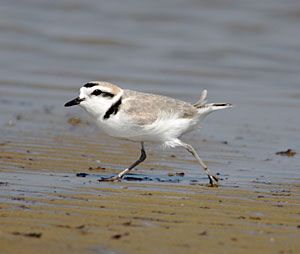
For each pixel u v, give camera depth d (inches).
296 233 329.7
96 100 436.8
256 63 950.4
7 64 881.5
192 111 451.8
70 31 1089.4
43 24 1122.7
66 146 540.1
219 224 341.4
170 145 451.8
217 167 496.4
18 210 351.3
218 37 1093.1
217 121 663.1
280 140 596.1
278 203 391.2
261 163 512.7
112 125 439.5
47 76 832.3
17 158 491.2
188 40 1070.4
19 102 708.0
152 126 437.1
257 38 1095.0
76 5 1277.1
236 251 299.6
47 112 671.1
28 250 289.3
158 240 310.3
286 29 1149.1
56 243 299.9
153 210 365.1
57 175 448.5
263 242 313.4
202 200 393.4
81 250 292.8
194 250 298.7
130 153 528.7
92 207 365.7
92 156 513.3
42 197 382.3
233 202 390.9
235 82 845.2
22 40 1016.9
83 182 430.0
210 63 942.4
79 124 628.1
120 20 1186.0
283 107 730.2
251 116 687.7
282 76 884.0
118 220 341.7
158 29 1136.2
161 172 476.4
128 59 945.5
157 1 1325.0
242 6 1295.5
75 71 865.5
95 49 994.7
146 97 444.8
